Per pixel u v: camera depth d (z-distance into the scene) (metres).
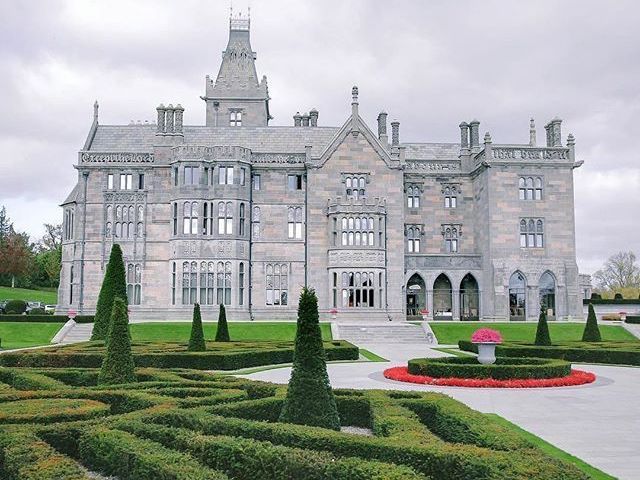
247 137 71.31
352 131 67.50
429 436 12.44
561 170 67.25
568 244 66.62
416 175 72.62
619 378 30.08
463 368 27.00
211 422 13.20
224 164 64.81
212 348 37.91
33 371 24.39
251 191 66.62
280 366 35.06
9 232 147.62
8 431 12.56
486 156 66.88
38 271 135.00
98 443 12.13
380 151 67.38
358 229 65.19
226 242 63.91
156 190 66.44
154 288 65.31
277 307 65.44
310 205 66.50
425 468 10.69
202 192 64.38
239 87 92.00
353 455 11.51
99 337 43.03
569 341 46.62
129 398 17.41
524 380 26.42
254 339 52.50
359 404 17.83
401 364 35.88
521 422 18.66
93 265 65.56
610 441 16.23
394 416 14.77
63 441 12.97
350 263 64.38
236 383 20.66
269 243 66.19
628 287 135.12
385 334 54.62
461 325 56.72
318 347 15.26
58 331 53.31
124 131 71.44
